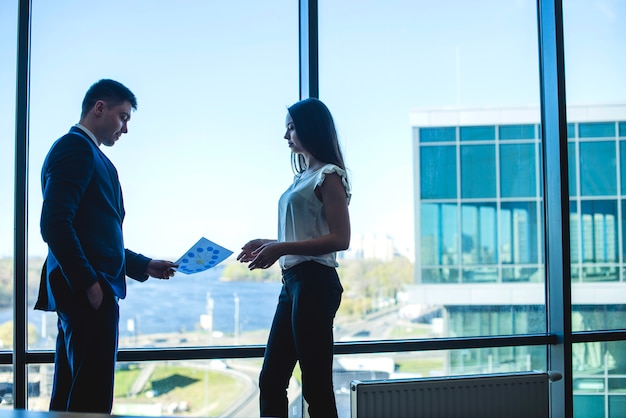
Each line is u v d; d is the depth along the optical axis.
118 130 2.23
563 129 3.17
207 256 2.29
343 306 3.07
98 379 1.98
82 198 2.05
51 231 1.91
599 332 3.23
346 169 2.18
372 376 3.03
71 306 2.00
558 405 3.14
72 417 1.08
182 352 2.83
